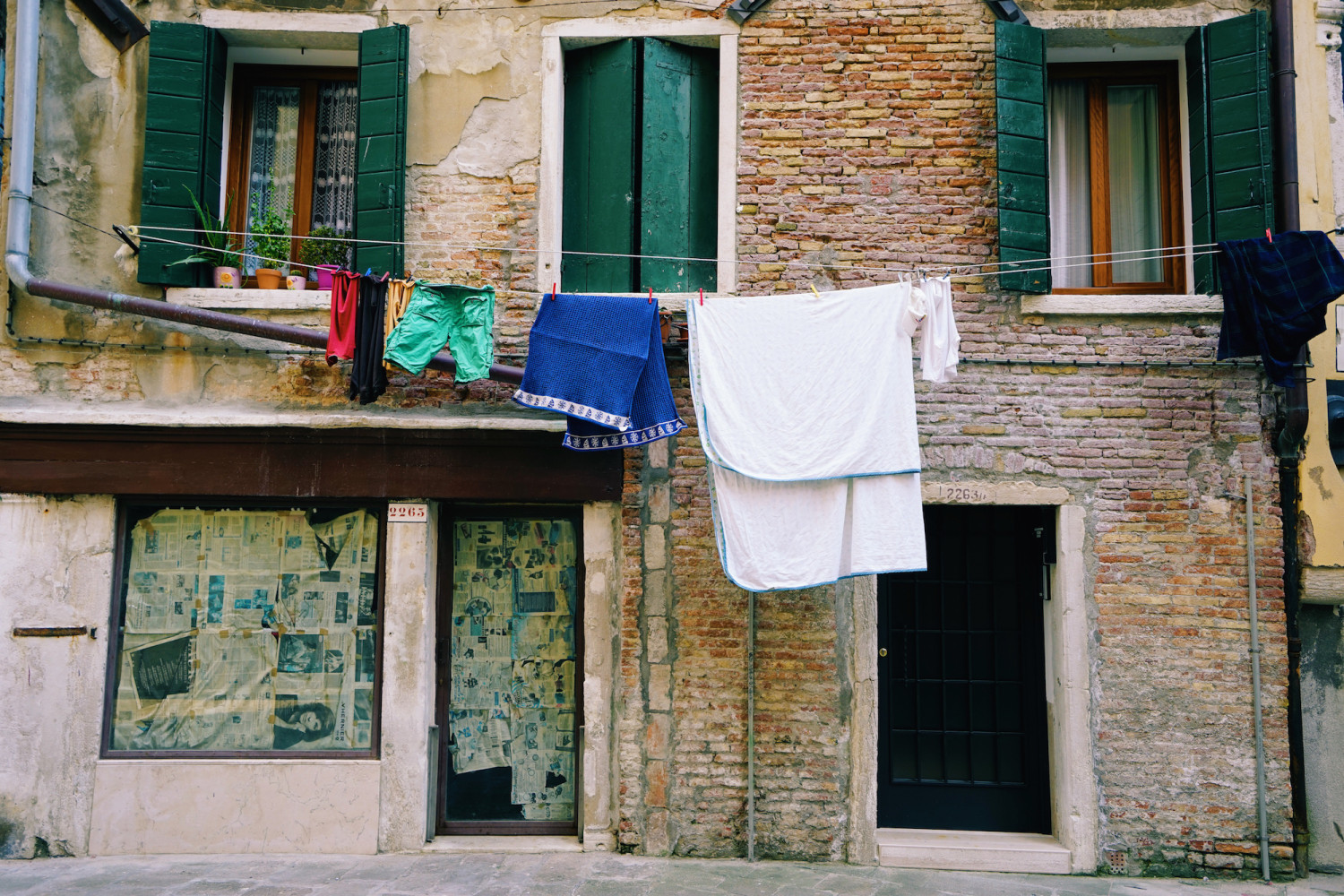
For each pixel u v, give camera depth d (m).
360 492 5.98
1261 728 5.65
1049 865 5.71
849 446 5.11
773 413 5.18
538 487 5.98
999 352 5.98
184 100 6.11
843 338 5.23
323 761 5.91
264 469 5.98
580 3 6.31
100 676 5.91
